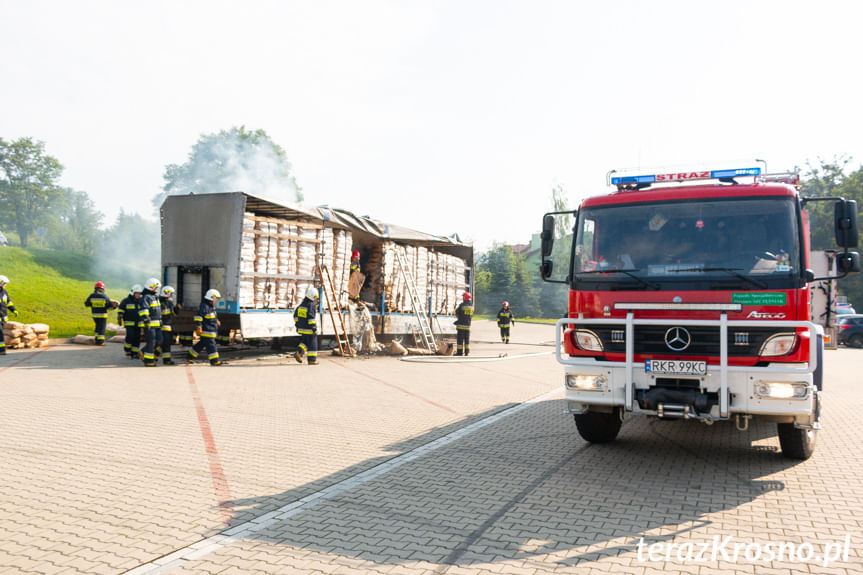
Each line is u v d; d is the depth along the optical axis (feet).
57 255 122.93
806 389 17.51
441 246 70.54
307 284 50.70
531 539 14.08
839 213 18.88
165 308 45.11
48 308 83.66
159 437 23.47
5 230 300.61
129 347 48.44
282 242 48.01
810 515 15.83
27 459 20.07
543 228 22.59
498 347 75.56
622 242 20.59
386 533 14.39
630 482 18.71
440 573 12.25
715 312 18.70
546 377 44.70
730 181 23.32
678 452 22.67
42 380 36.42
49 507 15.76
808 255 20.06
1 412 27.09
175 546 13.43
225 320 45.80
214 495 16.99
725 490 17.94
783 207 19.15
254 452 21.68
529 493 17.56
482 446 23.32
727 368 18.06
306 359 51.21
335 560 12.82
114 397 31.53
